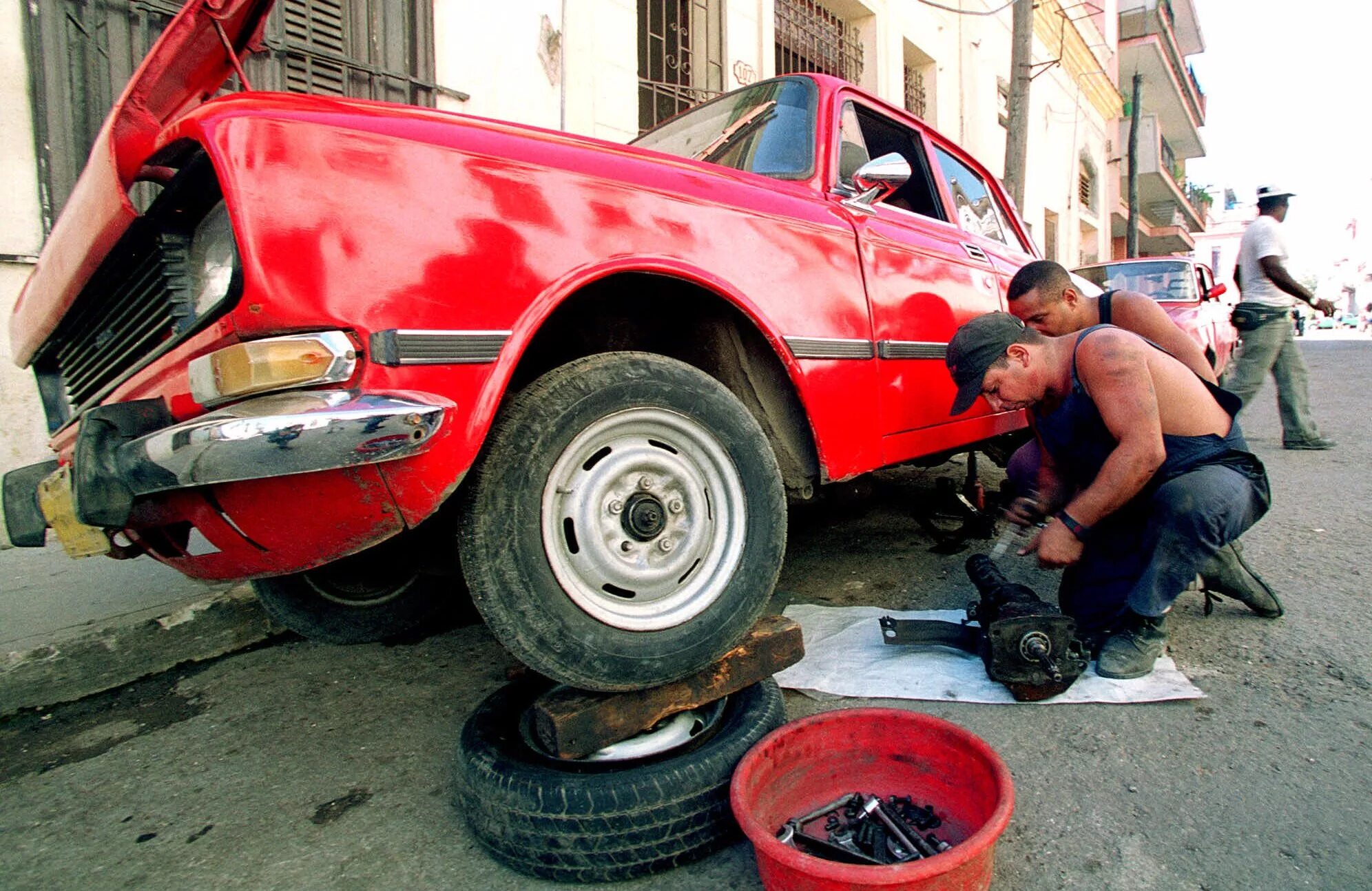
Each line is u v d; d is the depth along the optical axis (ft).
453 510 6.46
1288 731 6.02
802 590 9.80
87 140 13.14
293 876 5.03
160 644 8.41
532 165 5.28
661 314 6.80
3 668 7.50
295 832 5.52
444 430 4.44
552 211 5.22
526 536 4.77
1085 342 6.82
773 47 27.04
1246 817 5.05
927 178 10.59
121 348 5.74
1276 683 6.77
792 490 7.23
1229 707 6.42
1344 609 8.27
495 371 4.75
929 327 8.78
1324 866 4.58
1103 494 6.48
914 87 37.96
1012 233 13.28
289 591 7.79
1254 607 8.07
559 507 5.05
